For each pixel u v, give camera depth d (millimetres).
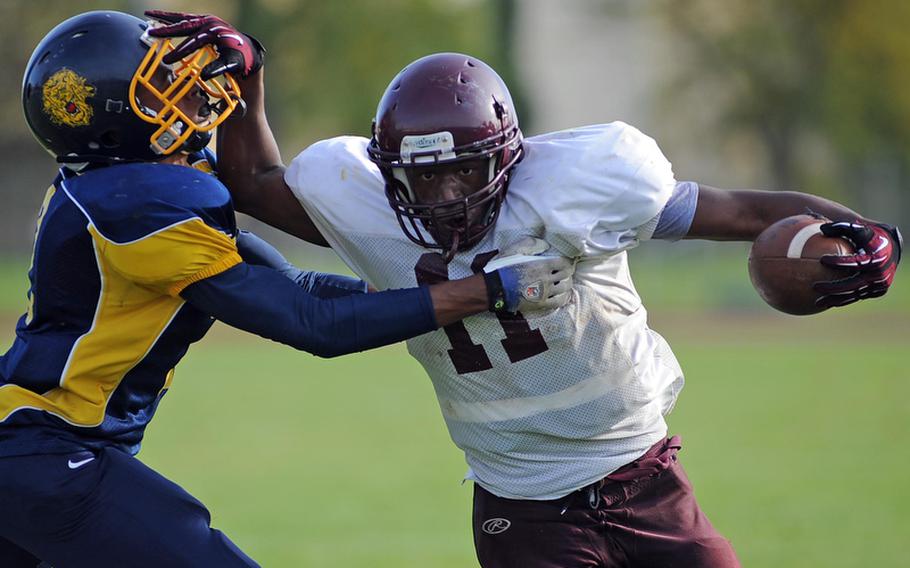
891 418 39062
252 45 12492
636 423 12688
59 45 11883
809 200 12305
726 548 12875
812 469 30594
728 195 12305
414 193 11719
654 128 126062
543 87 135625
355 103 112938
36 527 11695
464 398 12625
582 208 11648
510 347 12094
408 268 12203
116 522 11672
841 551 22031
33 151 118188
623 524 12695
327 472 31172
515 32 130625
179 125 12203
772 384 48125
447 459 32969
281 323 11484
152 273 11523
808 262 11719
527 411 12422
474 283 11539
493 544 13031
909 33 110000
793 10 112438
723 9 116062
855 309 82062
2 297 77625
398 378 52969
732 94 117688
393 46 112875
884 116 114062
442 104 11469
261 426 39094
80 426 11867
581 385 12344
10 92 106250
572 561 12672
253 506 26891
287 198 12883
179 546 11734
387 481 29859
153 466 32094
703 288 88812
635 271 103625
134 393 12234
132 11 96688
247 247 13750
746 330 71312
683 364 55531
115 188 11633
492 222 11891
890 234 11938
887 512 25484
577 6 135500
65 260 11773
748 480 29172
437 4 116188
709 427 37562
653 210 11844
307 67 113312
